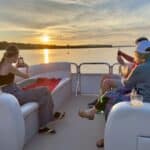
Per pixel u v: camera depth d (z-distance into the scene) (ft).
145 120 6.51
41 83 14.99
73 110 14.32
